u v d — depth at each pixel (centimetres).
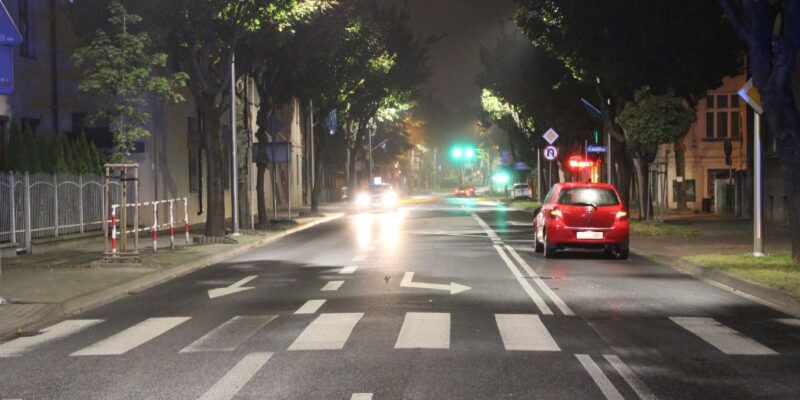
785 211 2862
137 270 1664
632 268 1719
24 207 2088
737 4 1627
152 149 3114
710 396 680
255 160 3156
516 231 3027
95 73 1820
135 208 1805
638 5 2550
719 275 1486
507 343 906
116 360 845
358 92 5038
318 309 1172
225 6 2250
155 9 2167
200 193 3788
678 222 3117
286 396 682
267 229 3069
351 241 2580
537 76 4353
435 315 1105
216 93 2497
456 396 679
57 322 1120
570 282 1478
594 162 3825
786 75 1547
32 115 2695
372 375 754
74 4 2286
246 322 1071
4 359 863
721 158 4488
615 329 998
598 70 2728
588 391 696
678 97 2636
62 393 708
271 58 3059
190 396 689
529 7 2908
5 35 1225
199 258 1930
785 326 1024
